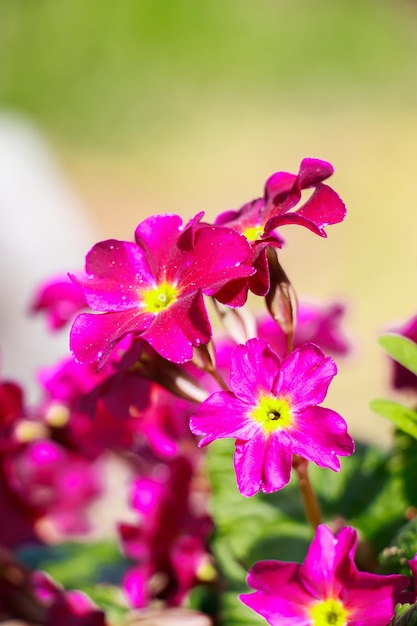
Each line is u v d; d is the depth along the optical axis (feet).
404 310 5.16
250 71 8.76
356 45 8.91
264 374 1.33
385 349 1.43
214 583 1.59
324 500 1.54
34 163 3.75
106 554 1.82
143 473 1.73
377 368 4.56
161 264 1.39
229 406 1.34
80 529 1.86
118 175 7.47
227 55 8.87
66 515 1.85
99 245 1.40
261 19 9.25
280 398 1.33
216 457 1.52
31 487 1.85
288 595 1.34
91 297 1.38
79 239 3.58
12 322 3.18
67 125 8.27
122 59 8.80
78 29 9.02
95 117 8.30
